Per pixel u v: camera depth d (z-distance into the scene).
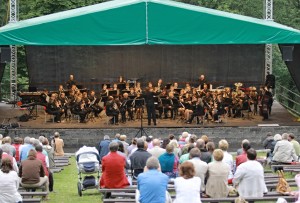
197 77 41.56
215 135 30.08
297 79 33.38
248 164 14.52
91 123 31.89
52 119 33.38
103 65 41.38
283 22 52.00
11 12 36.16
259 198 14.35
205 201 14.38
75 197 18.28
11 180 13.93
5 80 49.78
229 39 28.66
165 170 16.28
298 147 21.81
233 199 14.40
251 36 28.73
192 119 31.47
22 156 18.31
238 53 41.47
